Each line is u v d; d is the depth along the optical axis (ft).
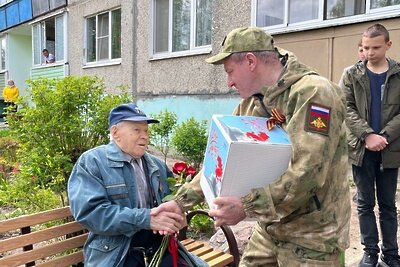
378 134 10.09
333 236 5.81
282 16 22.66
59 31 45.78
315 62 21.33
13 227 7.68
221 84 26.94
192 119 21.97
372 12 18.80
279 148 5.18
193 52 28.73
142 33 33.27
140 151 8.09
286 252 6.13
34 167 13.28
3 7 59.77
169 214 7.14
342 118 5.59
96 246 7.77
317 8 21.04
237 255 9.91
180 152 19.56
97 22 39.37
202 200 7.02
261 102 6.09
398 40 17.99
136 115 8.07
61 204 13.85
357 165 10.33
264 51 5.81
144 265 7.89
